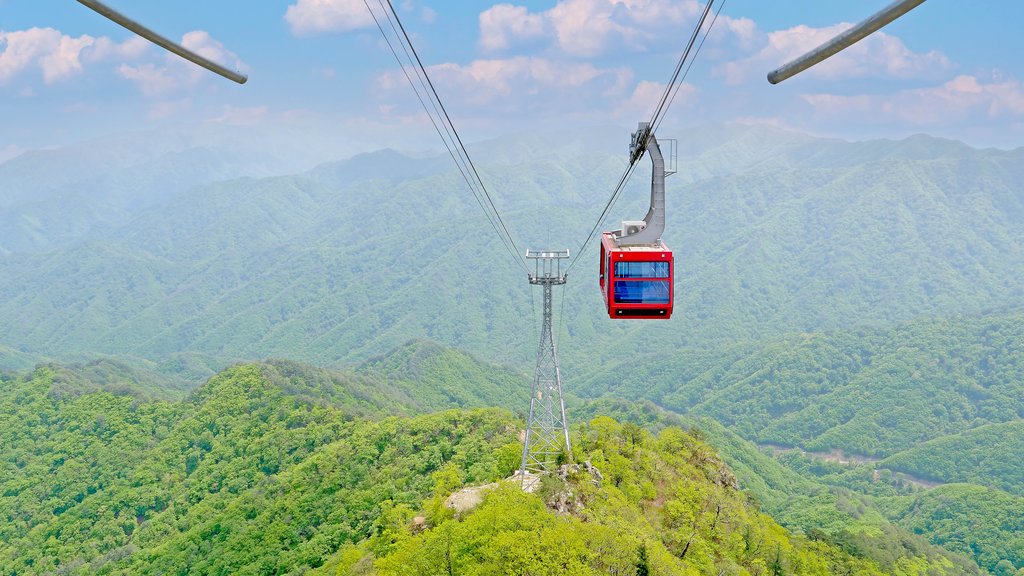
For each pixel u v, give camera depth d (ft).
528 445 299.99
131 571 552.41
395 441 588.09
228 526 552.82
